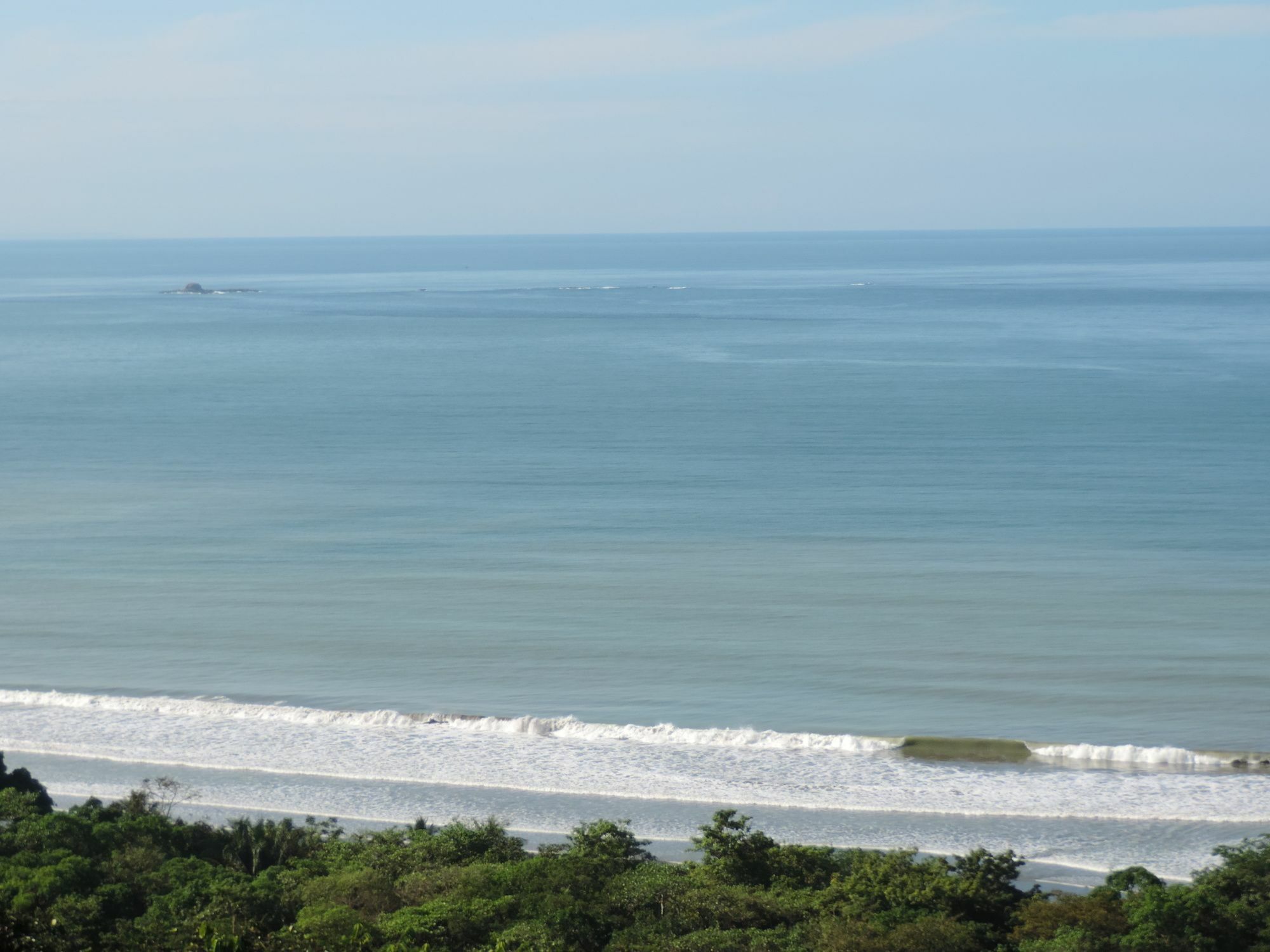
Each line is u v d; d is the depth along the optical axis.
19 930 31.84
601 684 66.19
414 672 68.06
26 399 171.75
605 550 91.19
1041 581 81.69
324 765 56.81
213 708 63.47
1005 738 58.69
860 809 51.75
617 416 152.88
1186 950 37.38
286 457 128.88
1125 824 49.94
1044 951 36.62
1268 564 84.50
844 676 66.50
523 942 37.31
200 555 90.94
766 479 114.88
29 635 74.12
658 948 37.38
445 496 109.69
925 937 37.44
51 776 55.44
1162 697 63.06
